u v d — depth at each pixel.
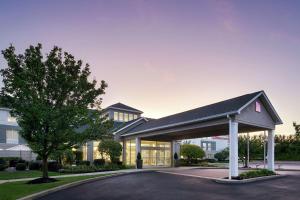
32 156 41.06
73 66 18.92
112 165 31.81
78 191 15.53
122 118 44.38
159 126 29.53
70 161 33.66
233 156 20.08
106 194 14.48
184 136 35.50
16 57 17.83
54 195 14.30
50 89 18.38
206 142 64.94
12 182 18.78
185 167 36.59
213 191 15.38
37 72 17.91
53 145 18.45
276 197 13.59
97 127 19.53
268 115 23.97
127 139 37.69
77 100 19.06
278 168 34.00
